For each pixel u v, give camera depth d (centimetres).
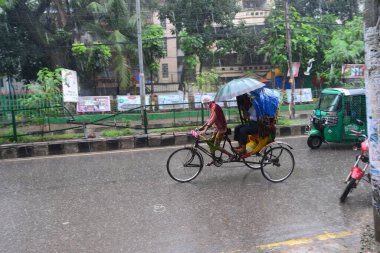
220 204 577
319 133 1025
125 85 2261
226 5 2577
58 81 1523
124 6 2255
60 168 881
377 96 372
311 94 2408
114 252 423
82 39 2369
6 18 2153
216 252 414
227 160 712
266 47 2595
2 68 2273
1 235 485
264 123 695
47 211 573
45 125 1293
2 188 718
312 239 436
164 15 2553
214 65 3191
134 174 791
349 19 2872
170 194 639
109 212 557
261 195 618
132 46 2323
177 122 1430
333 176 730
